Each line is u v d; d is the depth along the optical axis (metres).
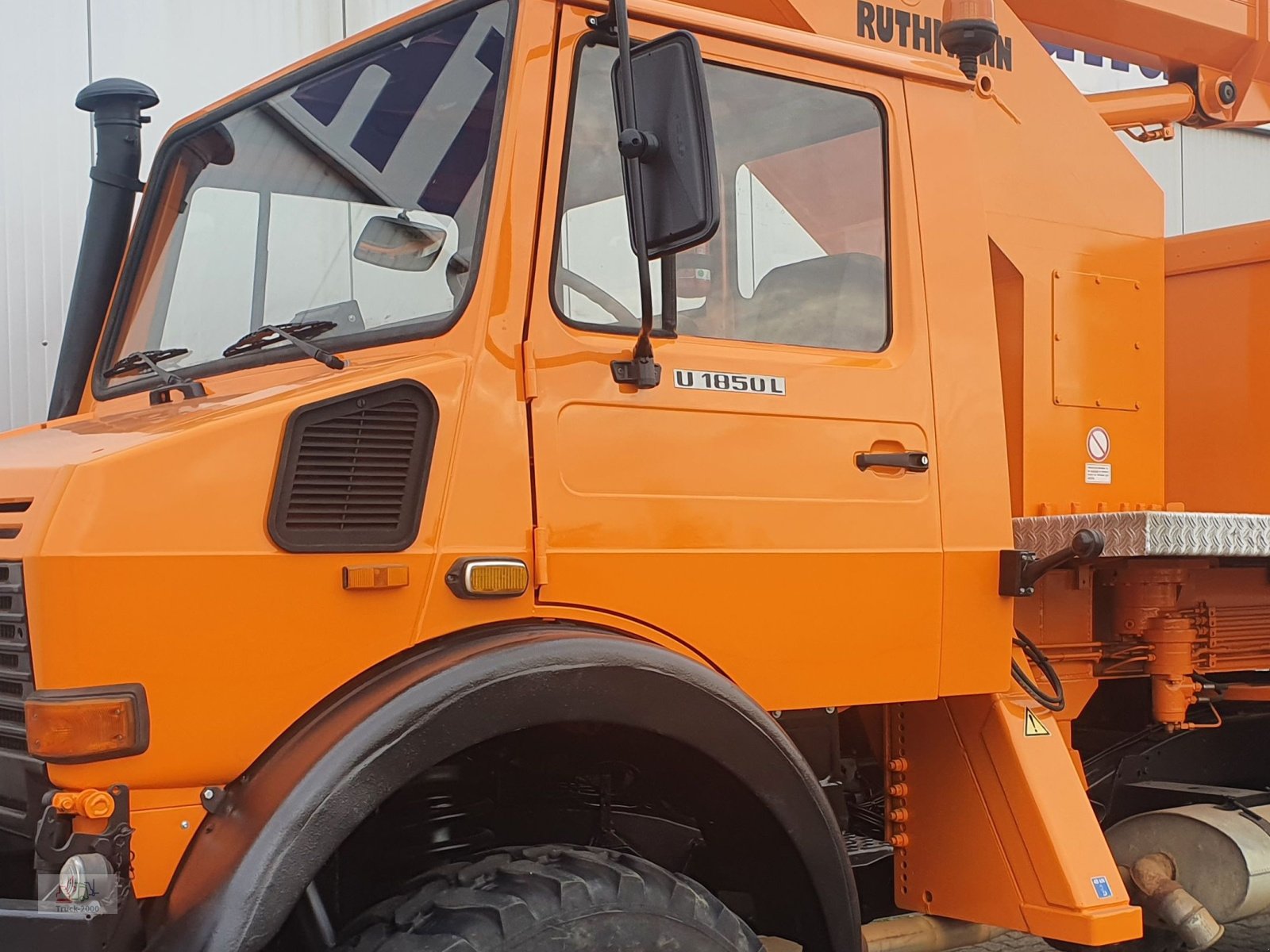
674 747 2.34
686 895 2.18
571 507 2.28
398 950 1.95
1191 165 11.27
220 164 3.03
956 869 2.98
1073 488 3.62
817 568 2.55
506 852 2.20
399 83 2.58
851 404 2.63
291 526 2.05
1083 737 3.92
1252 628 3.84
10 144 5.77
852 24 3.37
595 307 2.38
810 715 3.10
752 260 2.60
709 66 2.55
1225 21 4.57
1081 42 4.48
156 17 6.13
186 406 2.42
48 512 1.89
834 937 2.40
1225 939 4.29
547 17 2.35
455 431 2.18
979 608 2.78
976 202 2.93
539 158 2.33
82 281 3.49
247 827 1.90
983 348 2.87
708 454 2.44
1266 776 4.13
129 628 1.90
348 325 2.53
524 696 2.06
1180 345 4.36
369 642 2.09
